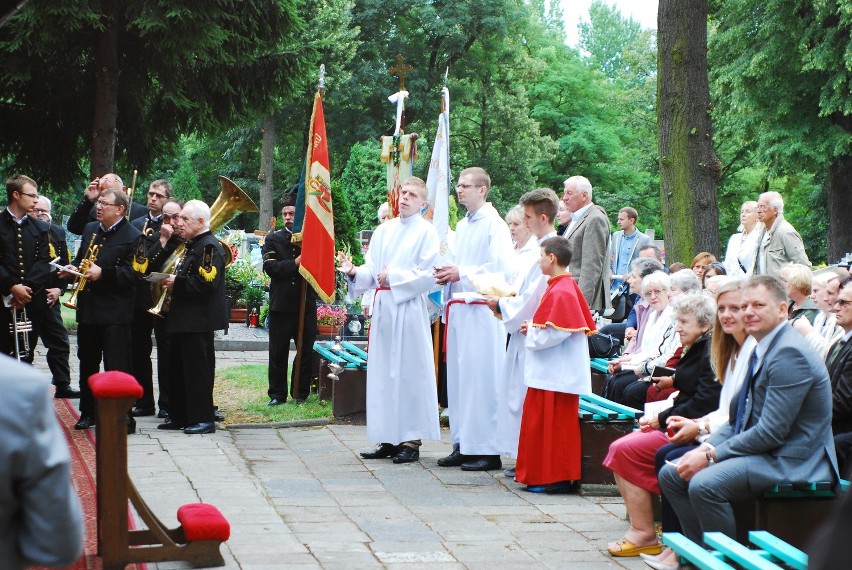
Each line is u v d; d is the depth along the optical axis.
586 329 6.77
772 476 4.68
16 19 16.06
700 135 11.12
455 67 43.47
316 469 7.46
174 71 17.97
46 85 18.50
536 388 6.82
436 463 7.89
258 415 9.61
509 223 7.99
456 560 5.09
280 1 18.25
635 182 48.19
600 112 50.38
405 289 7.82
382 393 7.87
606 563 5.12
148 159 20.02
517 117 43.22
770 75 24.67
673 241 11.25
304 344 10.25
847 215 25.48
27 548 2.34
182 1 16.52
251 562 4.90
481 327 7.68
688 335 5.69
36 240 8.82
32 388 2.31
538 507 6.39
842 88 23.56
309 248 9.76
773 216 9.92
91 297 8.06
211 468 7.16
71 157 19.66
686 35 11.07
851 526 1.57
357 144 28.89
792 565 3.94
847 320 5.81
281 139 41.66
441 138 10.09
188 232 8.52
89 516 5.55
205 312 8.50
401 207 8.08
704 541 4.43
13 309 8.70
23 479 2.29
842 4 21.84
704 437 5.22
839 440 5.47
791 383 4.66
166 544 4.72
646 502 5.29
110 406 4.60
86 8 16.09
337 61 33.78
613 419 6.79
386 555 5.14
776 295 4.76
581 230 8.83
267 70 19.00
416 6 41.50
